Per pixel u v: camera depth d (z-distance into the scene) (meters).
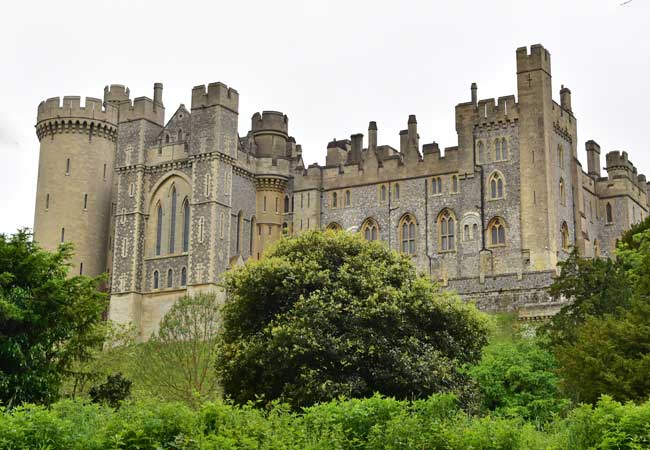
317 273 39.25
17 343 33.00
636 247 57.88
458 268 78.06
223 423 21.27
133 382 46.91
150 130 84.50
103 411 23.12
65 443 19.19
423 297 39.47
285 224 86.81
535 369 36.72
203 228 78.94
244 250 83.25
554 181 76.81
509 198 76.62
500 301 65.88
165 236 81.62
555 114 78.94
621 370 31.61
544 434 24.92
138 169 83.06
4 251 34.84
